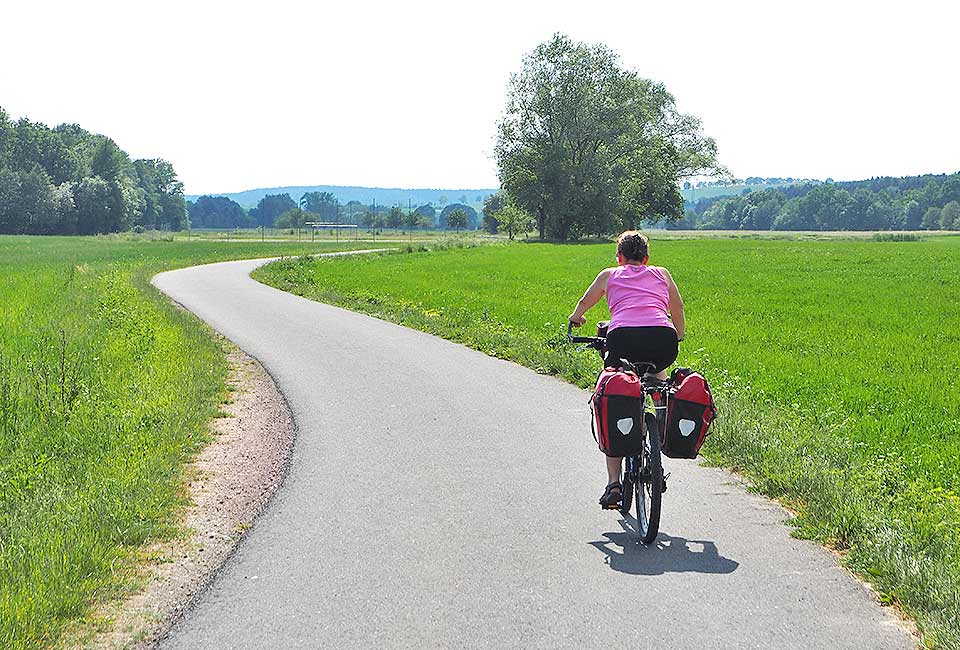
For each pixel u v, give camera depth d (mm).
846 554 5758
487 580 5312
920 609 4785
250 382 12656
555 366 13102
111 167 159875
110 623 4734
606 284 6578
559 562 5613
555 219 90562
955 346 16109
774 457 7668
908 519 6105
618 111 89250
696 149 106688
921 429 9266
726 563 5598
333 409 10570
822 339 17062
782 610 4879
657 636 4555
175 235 145625
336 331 18531
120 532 6047
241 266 46531
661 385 6262
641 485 6090
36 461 8078
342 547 5910
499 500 6934
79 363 12797
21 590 4887
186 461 8320
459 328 18297
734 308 23656
